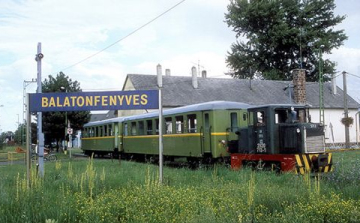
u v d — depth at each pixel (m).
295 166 15.59
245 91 47.81
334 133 48.12
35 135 53.50
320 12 57.91
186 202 8.77
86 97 13.03
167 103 42.25
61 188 11.78
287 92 49.22
